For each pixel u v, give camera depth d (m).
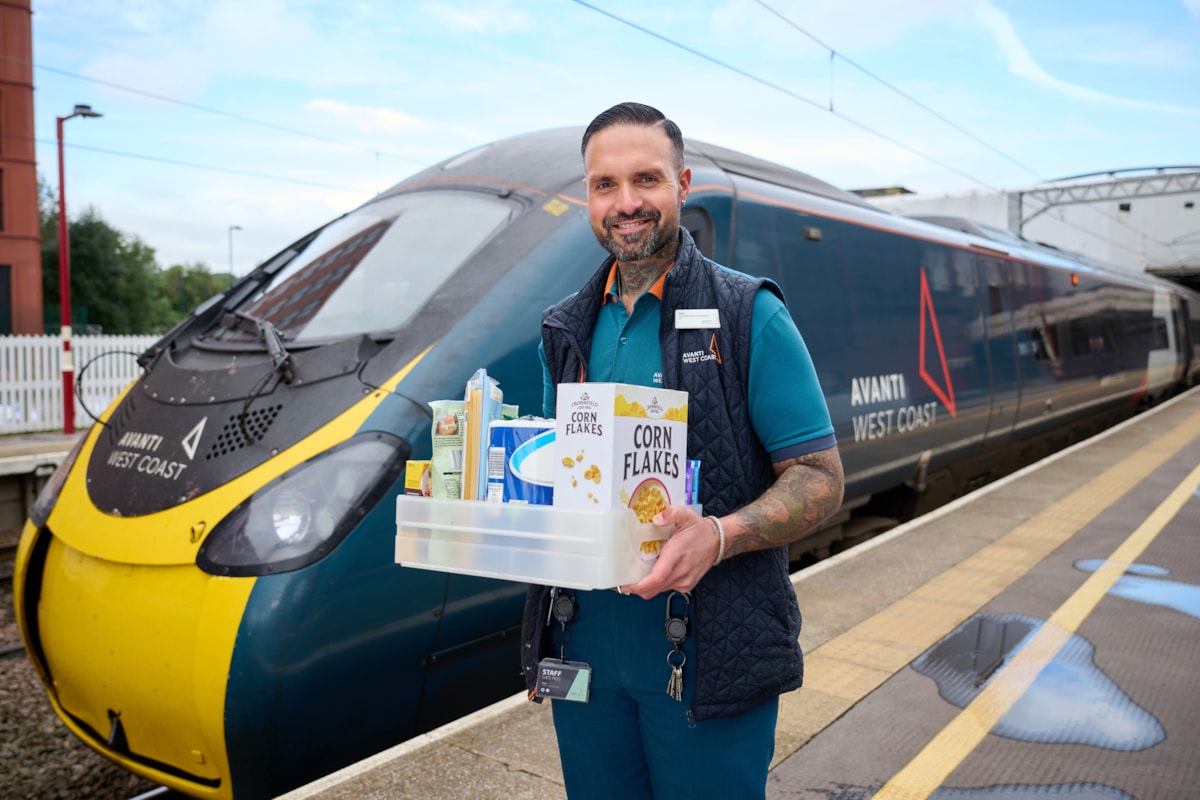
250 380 3.76
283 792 3.21
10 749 4.49
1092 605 4.67
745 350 1.68
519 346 3.83
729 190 5.48
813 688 3.63
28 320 28.53
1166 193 29.67
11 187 28.08
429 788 2.84
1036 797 2.80
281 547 3.15
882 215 7.54
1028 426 10.27
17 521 8.37
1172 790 2.84
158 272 54.25
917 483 7.70
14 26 27.83
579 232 4.26
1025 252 11.04
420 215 4.62
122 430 4.04
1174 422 12.62
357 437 3.39
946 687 3.64
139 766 3.46
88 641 3.50
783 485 1.64
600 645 1.73
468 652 3.64
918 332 7.59
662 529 1.57
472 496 1.66
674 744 1.68
